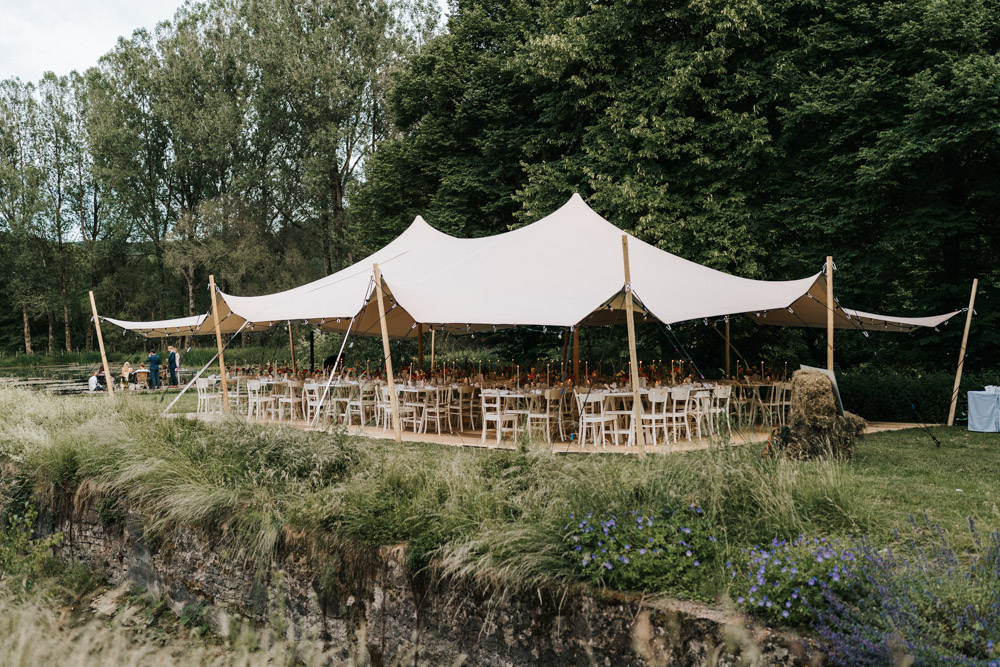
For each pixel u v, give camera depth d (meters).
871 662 3.76
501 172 22.16
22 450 10.23
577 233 12.93
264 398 14.70
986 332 15.14
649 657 4.58
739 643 4.21
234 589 7.05
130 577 8.27
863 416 14.86
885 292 17.56
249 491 7.40
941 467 8.70
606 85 18.69
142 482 8.23
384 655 5.89
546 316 10.38
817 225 15.53
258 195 43.03
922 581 4.19
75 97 50.25
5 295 55.38
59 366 45.25
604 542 5.23
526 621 5.14
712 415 11.32
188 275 44.19
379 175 24.86
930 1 14.37
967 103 12.99
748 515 5.67
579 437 11.39
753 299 11.95
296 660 6.34
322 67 35.41
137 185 46.56
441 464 7.38
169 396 19.33
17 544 8.89
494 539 5.50
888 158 13.89
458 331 19.97
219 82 43.09
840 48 15.88
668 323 10.24
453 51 23.67
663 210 16.89
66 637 6.09
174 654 6.55
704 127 17.09
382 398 13.02
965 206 16.03
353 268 15.76
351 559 6.17
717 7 16.64
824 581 4.39
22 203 48.75
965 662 3.51
